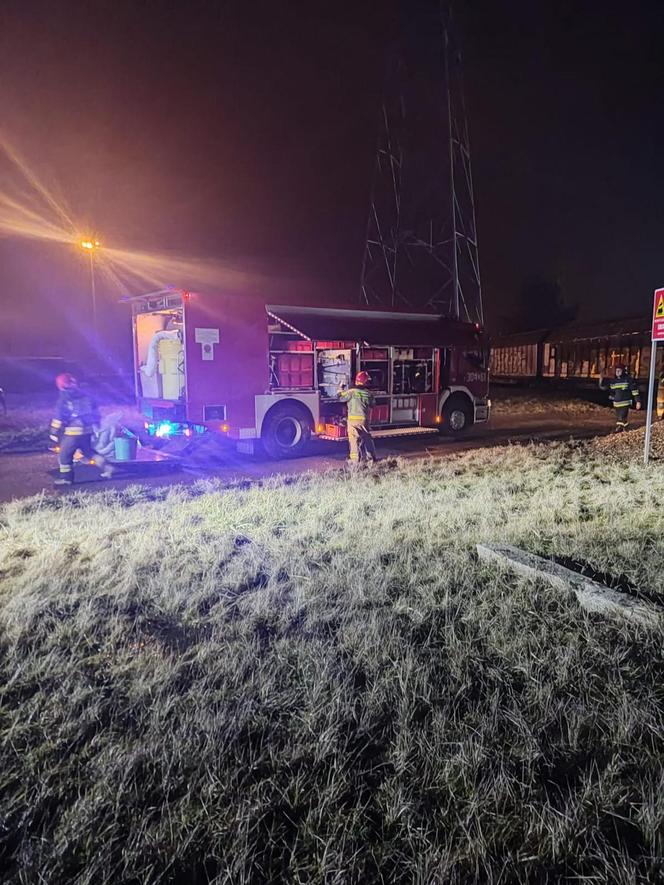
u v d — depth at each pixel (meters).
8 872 1.89
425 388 13.68
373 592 4.03
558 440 12.96
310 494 7.29
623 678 2.95
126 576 4.34
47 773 2.30
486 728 2.55
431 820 2.10
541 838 2.01
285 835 2.05
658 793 2.17
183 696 2.82
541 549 4.82
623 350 25.05
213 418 10.20
